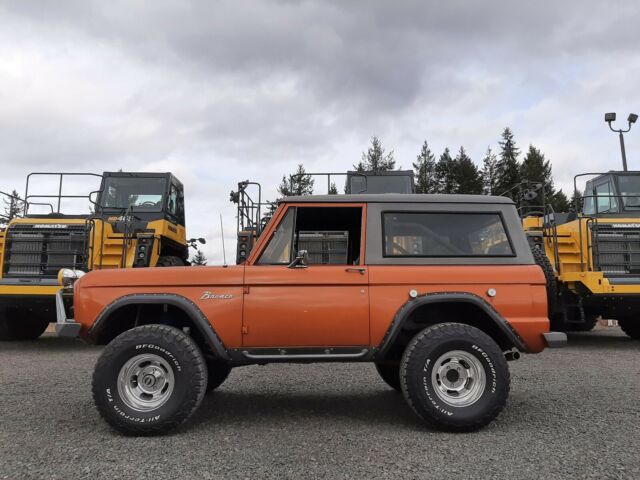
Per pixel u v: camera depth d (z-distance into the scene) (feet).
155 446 11.71
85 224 28.86
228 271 13.25
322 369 21.95
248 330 13.03
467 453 11.19
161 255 32.37
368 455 11.09
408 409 15.17
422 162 195.72
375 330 13.15
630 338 34.37
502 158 197.26
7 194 31.99
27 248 28.68
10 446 11.68
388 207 14.15
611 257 28.89
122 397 12.45
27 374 20.57
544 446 11.61
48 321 32.96
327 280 13.23
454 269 13.51
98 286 13.25
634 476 9.84
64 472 10.14
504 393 12.67
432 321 14.49
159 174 35.27
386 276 13.33
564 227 30.96
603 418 13.91
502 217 14.25
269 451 11.37
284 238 13.91
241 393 17.38
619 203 32.50
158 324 14.11
